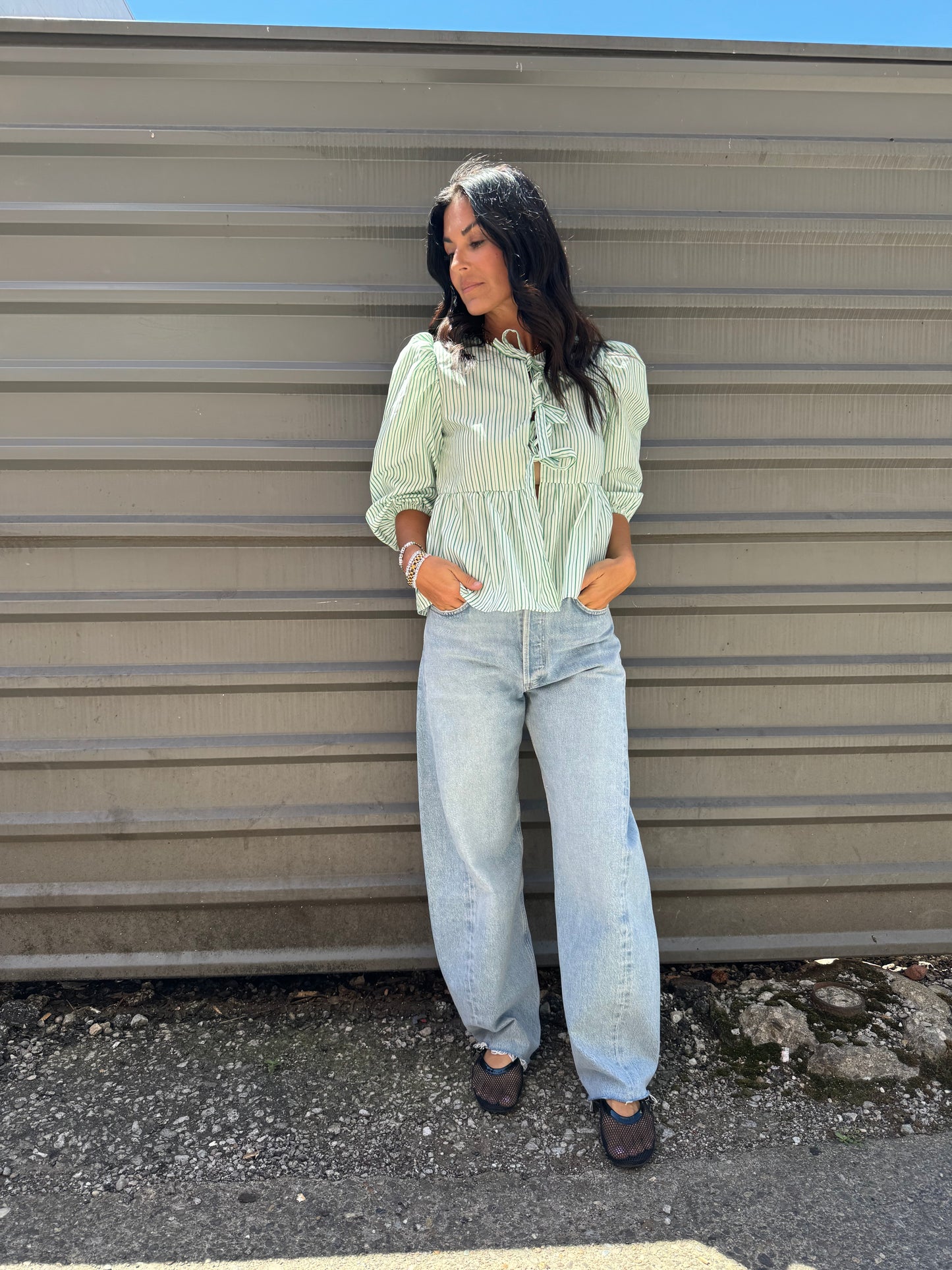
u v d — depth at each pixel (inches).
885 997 91.6
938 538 94.4
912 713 96.7
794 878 97.2
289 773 94.2
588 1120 75.7
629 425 76.2
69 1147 72.9
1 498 89.0
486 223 67.4
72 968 95.4
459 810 74.3
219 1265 61.9
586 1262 61.9
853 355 91.7
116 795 93.8
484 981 77.2
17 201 84.6
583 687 73.0
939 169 89.3
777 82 86.4
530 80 84.9
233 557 91.0
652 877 96.3
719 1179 69.2
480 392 70.6
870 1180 68.9
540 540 70.8
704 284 89.6
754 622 94.7
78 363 87.0
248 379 87.6
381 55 83.5
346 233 86.3
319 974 97.9
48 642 91.7
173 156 84.6
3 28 81.5
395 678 92.6
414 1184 69.1
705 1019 88.7
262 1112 77.0
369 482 88.2
